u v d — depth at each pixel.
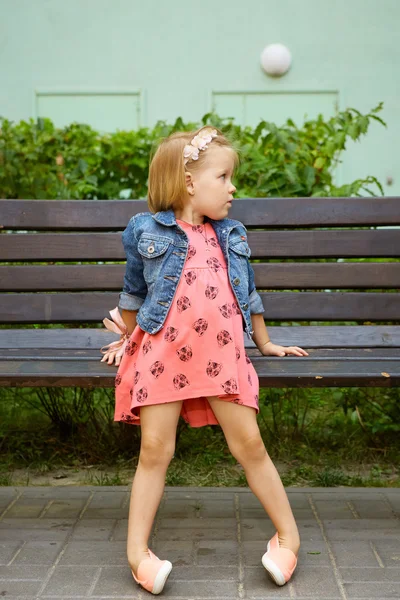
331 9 6.42
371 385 2.46
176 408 2.28
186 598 2.21
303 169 3.90
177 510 2.93
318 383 2.46
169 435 2.28
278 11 6.44
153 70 6.53
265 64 6.43
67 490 3.15
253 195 3.82
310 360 2.61
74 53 6.54
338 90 6.48
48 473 3.43
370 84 6.48
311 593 2.23
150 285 2.34
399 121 6.49
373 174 6.53
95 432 3.66
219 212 2.36
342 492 3.12
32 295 3.09
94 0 6.48
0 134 4.10
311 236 3.11
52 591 2.25
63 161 4.14
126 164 4.29
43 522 2.81
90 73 6.55
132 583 2.31
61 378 2.48
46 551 2.54
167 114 6.56
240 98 6.54
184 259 2.31
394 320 3.07
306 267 3.09
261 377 2.46
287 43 6.46
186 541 2.63
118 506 2.98
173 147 2.36
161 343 2.26
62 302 3.09
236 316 2.33
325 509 2.94
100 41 6.52
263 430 3.78
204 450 3.65
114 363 2.59
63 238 3.12
